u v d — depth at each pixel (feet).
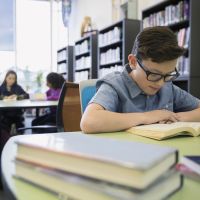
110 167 1.14
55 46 25.45
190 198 1.35
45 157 1.37
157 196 1.18
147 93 3.87
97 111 3.16
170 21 10.36
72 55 22.97
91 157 1.20
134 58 3.66
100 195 1.14
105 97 3.56
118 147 1.40
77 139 1.62
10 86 13.93
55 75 11.86
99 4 19.40
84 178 1.21
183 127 2.86
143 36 3.37
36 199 1.28
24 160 1.46
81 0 22.79
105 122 3.02
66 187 1.26
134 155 1.24
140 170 1.07
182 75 9.36
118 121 3.10
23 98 12.82
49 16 25.14
